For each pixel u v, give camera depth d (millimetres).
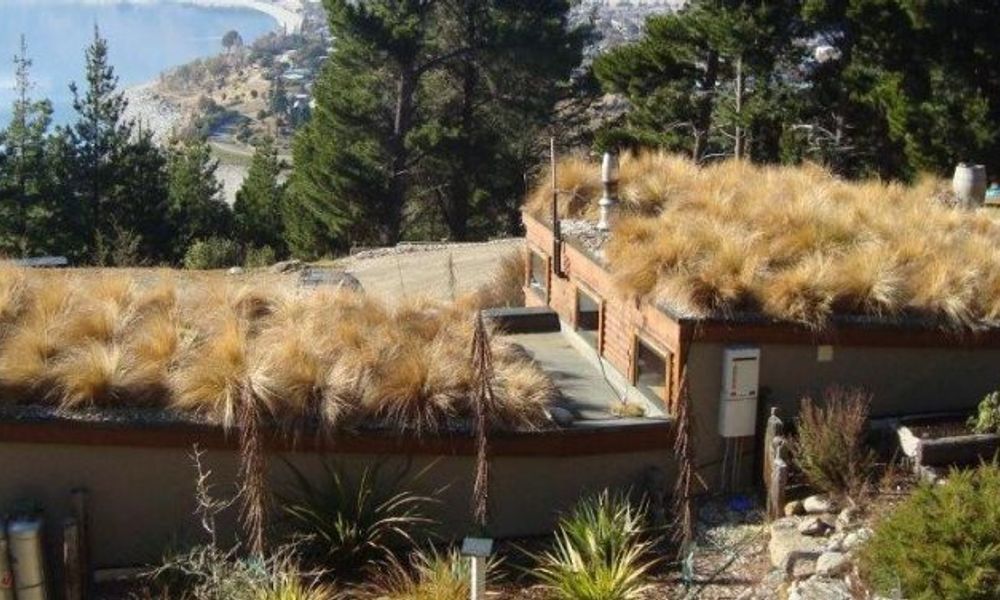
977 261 9969
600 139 28453
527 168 34031
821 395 9227
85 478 8281
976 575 6277
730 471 9117
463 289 16562
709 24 25391
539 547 8656
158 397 8414
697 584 7648
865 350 9234
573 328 11320
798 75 25672
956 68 22406
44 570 7930
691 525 8055
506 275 15195
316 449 8445
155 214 34312
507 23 32562
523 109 34500
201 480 7648
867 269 9383
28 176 33250
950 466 8312
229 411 8211
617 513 8180
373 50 31922
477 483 7934
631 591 7340
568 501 8945
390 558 8125
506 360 9469
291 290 10680
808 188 12180
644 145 27906
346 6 31375
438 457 8633
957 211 12031
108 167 33938
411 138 32781
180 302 10102
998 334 9461
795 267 9453
